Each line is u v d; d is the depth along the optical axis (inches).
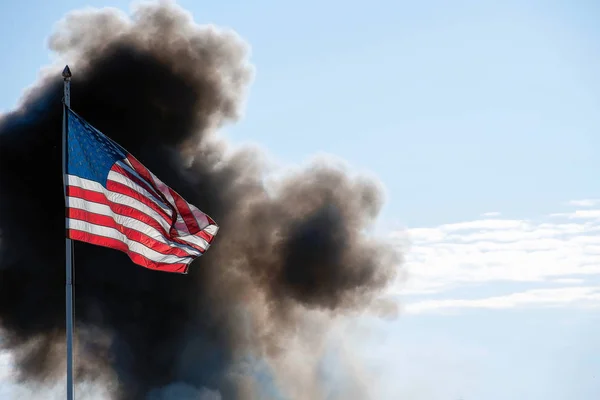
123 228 2379.4
